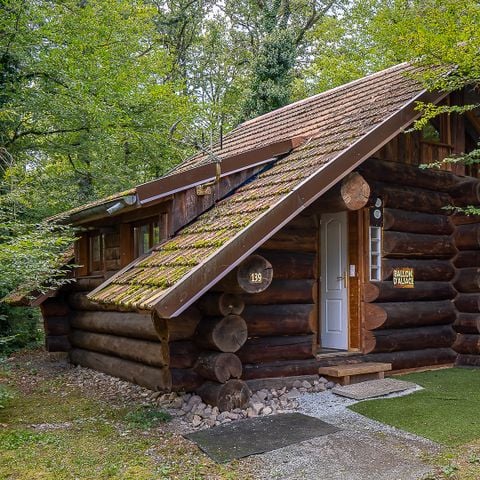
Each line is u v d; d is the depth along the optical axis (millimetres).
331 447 4984
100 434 5492
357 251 8109
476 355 8547
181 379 6609
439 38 7246
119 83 14539
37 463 4699
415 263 8367
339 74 18969
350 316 8195
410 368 8133
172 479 4344
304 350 7156
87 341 9422
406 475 4383
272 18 21422
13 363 10195
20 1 11805
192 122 17875
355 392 6699
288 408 6293
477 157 8750
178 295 5141
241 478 4363
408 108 7191
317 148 7395
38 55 12477
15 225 7219
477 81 7551
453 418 5777
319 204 6980
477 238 8531
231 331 6168
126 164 16938
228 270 5465
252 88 19078
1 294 11133
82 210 8000
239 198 7164
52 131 13602
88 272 9945
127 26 15492
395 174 8133
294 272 7125
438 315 8484
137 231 8586
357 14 18797
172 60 21938
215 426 5664
